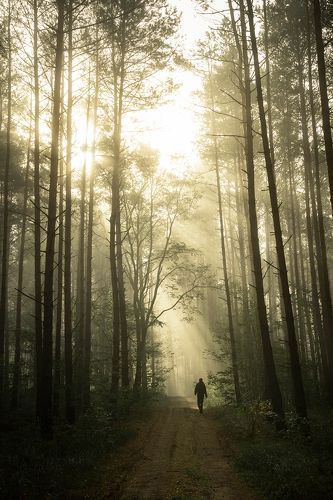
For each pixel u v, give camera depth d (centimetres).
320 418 1436
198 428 1497
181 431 1425
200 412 2077
